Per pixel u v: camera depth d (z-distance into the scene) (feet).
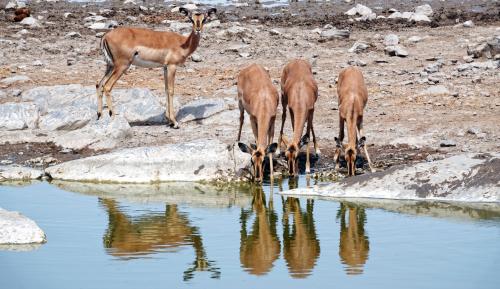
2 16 264.31
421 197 127.13
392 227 112.37
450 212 120.06
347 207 123.54
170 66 166.30
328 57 218.18
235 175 141.49
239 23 256.52
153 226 114.01
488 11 273.95
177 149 143.74
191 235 109.81
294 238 108.06
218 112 171.12
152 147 144.56
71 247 104.37
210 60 216.13
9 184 138.92
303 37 238.48
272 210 122.42
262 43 230.89
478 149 148.05
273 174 143.13
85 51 223.51
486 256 98.53
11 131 163.12
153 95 177.58
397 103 178.09
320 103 181.16
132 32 164.35
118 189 136.26
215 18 260.21
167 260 99.14
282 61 214.28
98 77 199.93
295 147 137.28
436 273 92.79
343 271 94.43
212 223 116.06
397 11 270.87
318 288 88.69
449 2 294.05
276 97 140.36
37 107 168.86
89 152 155.53
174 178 141.08
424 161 143.13
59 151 156.04
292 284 90.07
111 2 299.17
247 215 120.16
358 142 139.74
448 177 128.26
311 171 143.84
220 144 144.87
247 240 107.45
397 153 148.87
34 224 107.86
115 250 102.78
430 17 264.52
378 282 90.22
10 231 106.42
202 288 88.63
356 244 104.27
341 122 141.08
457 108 173.58
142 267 96.37
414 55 216.54
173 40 166.09
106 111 171.12
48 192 133.28
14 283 90.22
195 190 135.95
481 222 114.11
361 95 137.80
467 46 216.54
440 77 193.26
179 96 184.96
